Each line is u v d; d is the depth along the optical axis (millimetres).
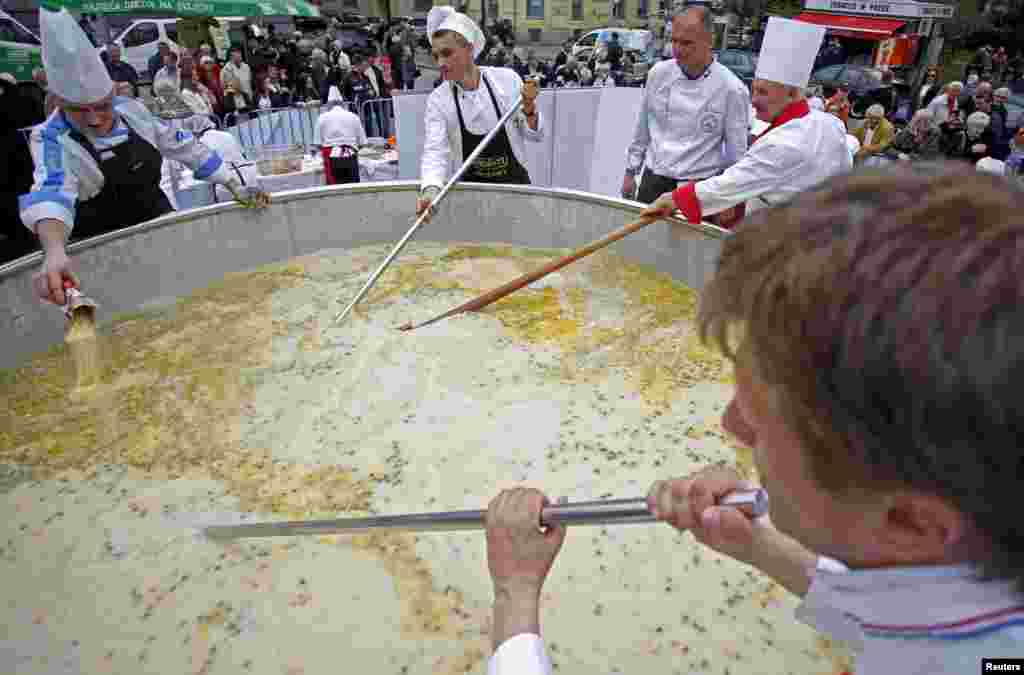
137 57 10180
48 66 1811
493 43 14289
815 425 294
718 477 561
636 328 1936
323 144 4531
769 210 315
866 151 5555
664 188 2824
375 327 2010
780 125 1985
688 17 2508
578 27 27109
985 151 5691
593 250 1979
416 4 26734
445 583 1167
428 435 1551
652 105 2820
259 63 9469
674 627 1085
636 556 1212
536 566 587
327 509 1348
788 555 558
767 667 1018
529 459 1469
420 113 4562
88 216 2070
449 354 1862
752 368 318
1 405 1659
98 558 1234
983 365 237
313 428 1581
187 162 2246
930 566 334
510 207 2486
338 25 18703
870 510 315
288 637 1081
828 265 267
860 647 463
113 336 1958
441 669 1025
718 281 328
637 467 1435
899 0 10344
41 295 1671
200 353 1883
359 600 1139
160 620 1115
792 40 1916
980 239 247
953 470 262
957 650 336
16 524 1314
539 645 536
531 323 2004
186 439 1550
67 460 1485
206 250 2246
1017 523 271
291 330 2002
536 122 2750
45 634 1097
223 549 1245
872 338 254
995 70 11664
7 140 3047
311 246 2512
